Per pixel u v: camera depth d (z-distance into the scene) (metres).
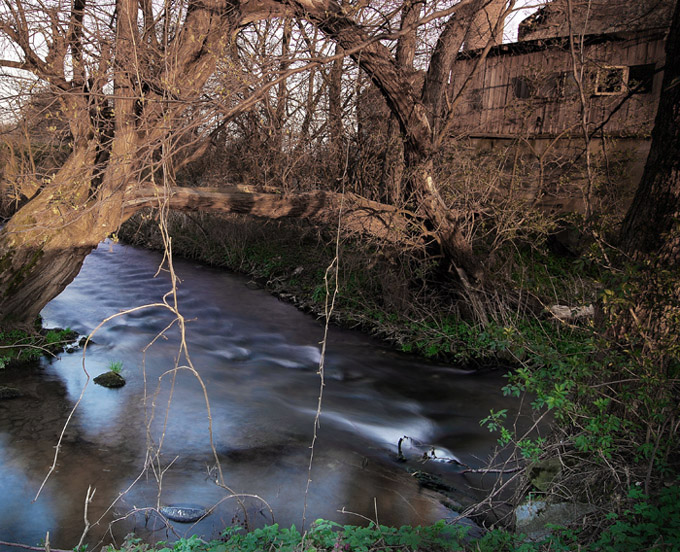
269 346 11.95
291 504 6.13
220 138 14.27
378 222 11.49
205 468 6.84
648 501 4.54
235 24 8.77
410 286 13.05
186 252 19.42
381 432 8.28
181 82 8.06
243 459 7.13
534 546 4.54
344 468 7.03
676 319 5.12
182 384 9.62
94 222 9.24
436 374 10.62
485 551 4.51
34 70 8.17
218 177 15.33
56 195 9.09
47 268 9.84
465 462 7.39
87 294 14.80
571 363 5.38
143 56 7.98
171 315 13.52
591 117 15.50
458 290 12.20
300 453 7.37
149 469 6.74
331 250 15.54
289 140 12.88
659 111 5.48
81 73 8.27
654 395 5.04
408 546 4.59
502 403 9.33
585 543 4.49
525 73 15.21
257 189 11.17
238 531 5.44
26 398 8.64
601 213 6.62
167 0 7.55
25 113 7.55
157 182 10.12
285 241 18.31
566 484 5.27
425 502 6.27
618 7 15.56
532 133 16.55
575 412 5.32
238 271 17.59
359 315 13.13
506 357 10.84
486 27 13.22
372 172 12.80
